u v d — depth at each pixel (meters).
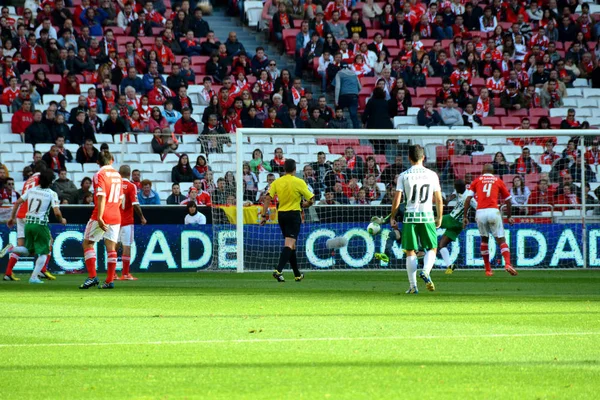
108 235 46.56
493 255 65.81
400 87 88.38
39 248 52.16
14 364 22.25
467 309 34.69
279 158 73.06
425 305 36.38
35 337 26.86
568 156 73.50
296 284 50.41
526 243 66.06
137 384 19.72
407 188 42.69
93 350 24.34
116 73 82.94
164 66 87.56
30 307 36.09
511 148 75.56
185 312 33.84
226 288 46.91
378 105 85.31
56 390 19.19
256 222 65.62
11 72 81.31
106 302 38.34
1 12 87.81
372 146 73.38
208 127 79.50
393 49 96.69
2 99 79.50
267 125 81.06
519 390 18.88
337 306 36.03
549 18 102.75
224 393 18.73
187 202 66.62
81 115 76.44
